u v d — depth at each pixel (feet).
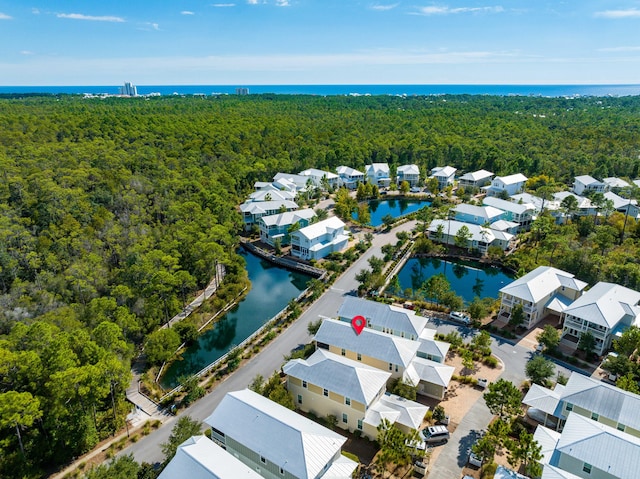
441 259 309.63
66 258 234.99
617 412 131.44
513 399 136.36
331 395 145.18
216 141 520.01
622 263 248.11
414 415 139.44
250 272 297.33
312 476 109.50
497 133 620.90
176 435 131.34
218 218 333.42
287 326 214.28
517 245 318.86
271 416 126.72
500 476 114.73
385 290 250.98
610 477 110.01
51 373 129.39
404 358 159.74
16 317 188.44
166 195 334.44
